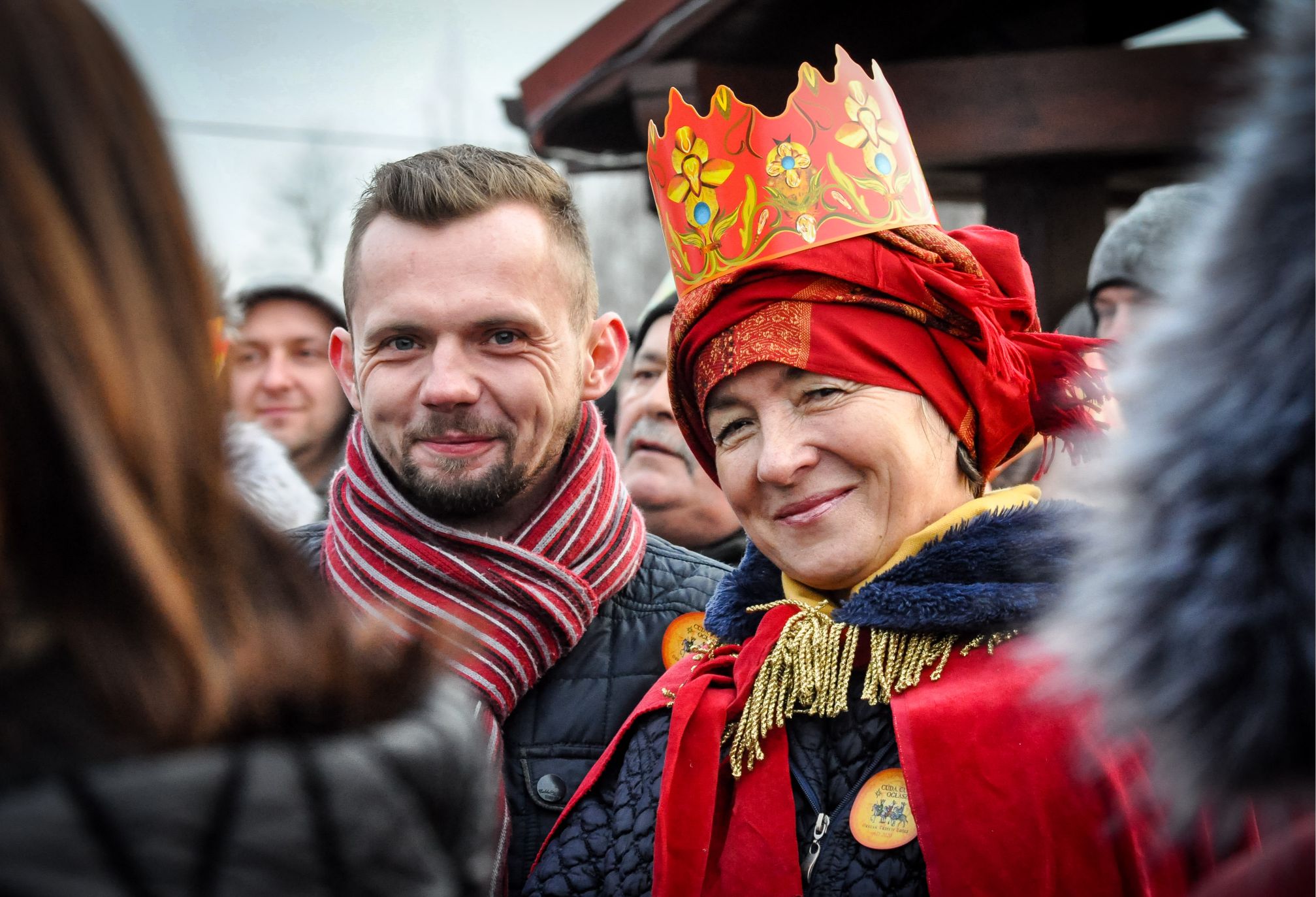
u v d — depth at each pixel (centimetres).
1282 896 76
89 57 68
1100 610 83
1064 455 191
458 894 79
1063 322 272
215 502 71
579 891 137
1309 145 75
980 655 125
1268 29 79
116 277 67
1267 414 75
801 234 133
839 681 129
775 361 130
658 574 172
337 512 168
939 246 134
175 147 72
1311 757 76
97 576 66
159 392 68
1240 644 76
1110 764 115
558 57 323
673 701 141
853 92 138
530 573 160
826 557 132
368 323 157
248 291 303
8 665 65
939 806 117
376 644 80
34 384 64
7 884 62
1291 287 75
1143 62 301
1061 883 113
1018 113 307
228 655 70
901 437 130
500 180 157
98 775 64
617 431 247
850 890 121
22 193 65
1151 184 363
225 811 67
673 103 140
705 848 128
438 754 77
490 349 155
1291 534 75
